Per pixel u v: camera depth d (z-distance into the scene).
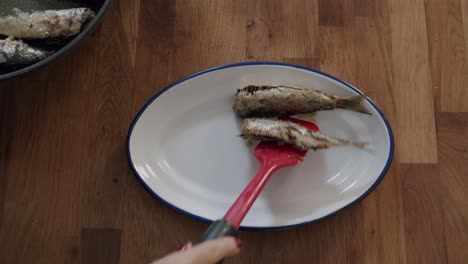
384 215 0.57
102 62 0.59
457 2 0.60
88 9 0.53
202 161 0.57
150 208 0.57
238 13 0.60
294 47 0.60
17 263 0.56
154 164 0.57
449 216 0.57
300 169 0.57
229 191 0.56
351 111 0.57
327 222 0.57
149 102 0.56
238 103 0.55
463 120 0.59
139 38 0.60
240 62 0.59
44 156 0.58
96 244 0.56
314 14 0.60
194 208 0.56
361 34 0.60
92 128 0.58
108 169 0.58
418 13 0.61
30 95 0.59
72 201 0.57
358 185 0.56
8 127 0.58
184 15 0.60
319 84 0.57
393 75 0.60
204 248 0.42
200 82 0.57
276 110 0.55
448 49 0.60
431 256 0.57
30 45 0.53
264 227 0.54
